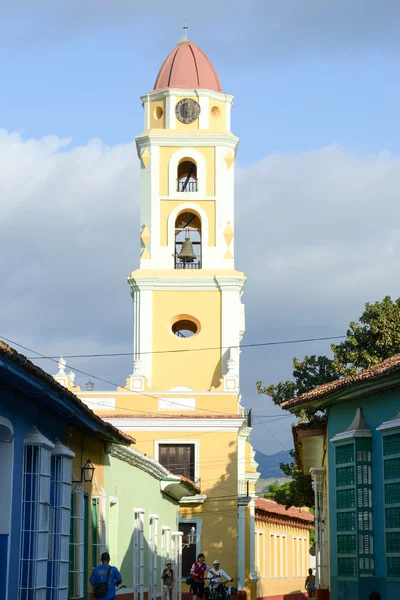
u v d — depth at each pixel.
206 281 53.31
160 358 53.03
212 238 54.06
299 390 44.03
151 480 32.91
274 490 85.56
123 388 51.44
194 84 55.28
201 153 54.56
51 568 19.77
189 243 54.12
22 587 17.81
